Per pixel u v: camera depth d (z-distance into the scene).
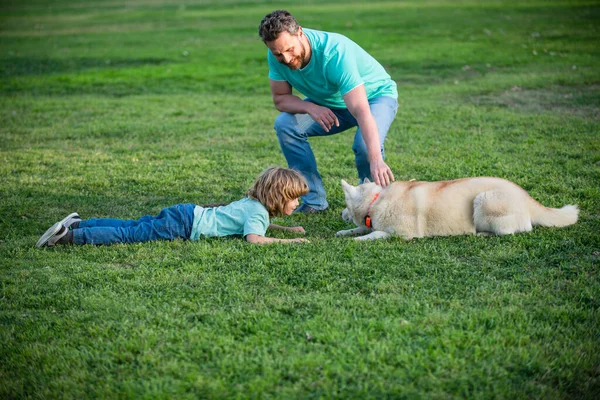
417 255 4.43
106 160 7.69
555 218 4.79
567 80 11.52
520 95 10.80
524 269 4.16
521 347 3.18
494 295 3.76
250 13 28.73
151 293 3.95
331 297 3.78
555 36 17.36
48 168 7.36
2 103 11.58
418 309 3.60
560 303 3.67
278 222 5.46
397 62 14.66
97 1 41.59
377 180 4.66
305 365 3.06
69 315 3.66
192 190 6.42
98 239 4.84
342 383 2.93
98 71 15.04
